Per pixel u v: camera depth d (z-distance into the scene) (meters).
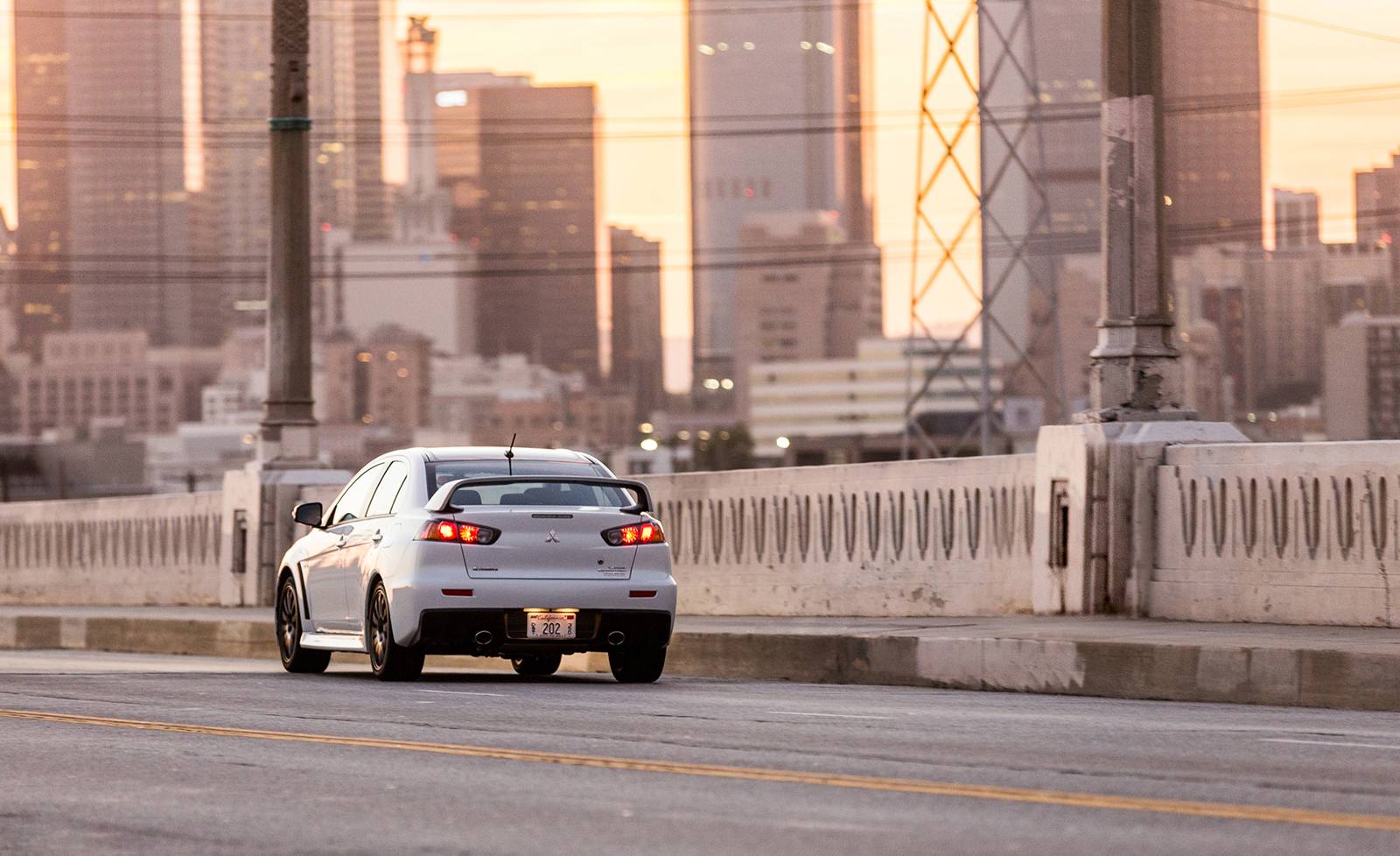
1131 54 42.78
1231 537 40.06
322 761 23.23
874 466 51.09
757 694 34.16
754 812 18.58
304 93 64.75
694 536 57.31
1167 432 42.19
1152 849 16.19
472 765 22.64
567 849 16.72
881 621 45.44
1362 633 35.78
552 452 38.84
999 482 46.91
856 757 22.88
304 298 65.19
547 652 36.47
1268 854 15.91
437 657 51.25
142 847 17.39
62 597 79.38
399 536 36.59
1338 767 21.67
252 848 17.20
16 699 33.00
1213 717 28.59
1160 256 42.91
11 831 18.45
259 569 64.62
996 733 25.69
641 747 24.28
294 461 65.38
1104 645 34.41
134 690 35.44
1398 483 36.91
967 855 16.03
